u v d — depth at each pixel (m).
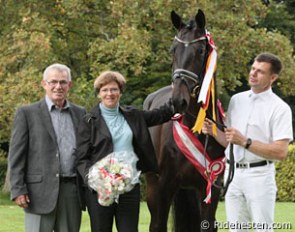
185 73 5.62
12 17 16.14
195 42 5.71
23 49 14.80
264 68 5.33
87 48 16.62
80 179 5.41
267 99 5.41
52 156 5.41
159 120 5.68
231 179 5.35
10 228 9.72
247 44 15.41
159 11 14.97
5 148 19.27
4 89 14.65
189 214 6.77
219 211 11.77
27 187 5.45
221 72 15.67
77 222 5.50
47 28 15.59
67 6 15.34
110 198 5.20
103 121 5.38
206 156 6.02
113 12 15.08
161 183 6.29
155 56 15.64
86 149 5.34
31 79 14.48
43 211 5.38
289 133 5.29
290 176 15.04
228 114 5.67
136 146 5.47
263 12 16.33
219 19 15.31
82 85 14.98
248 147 5.24
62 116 5.53
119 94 5.43
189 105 5.83
